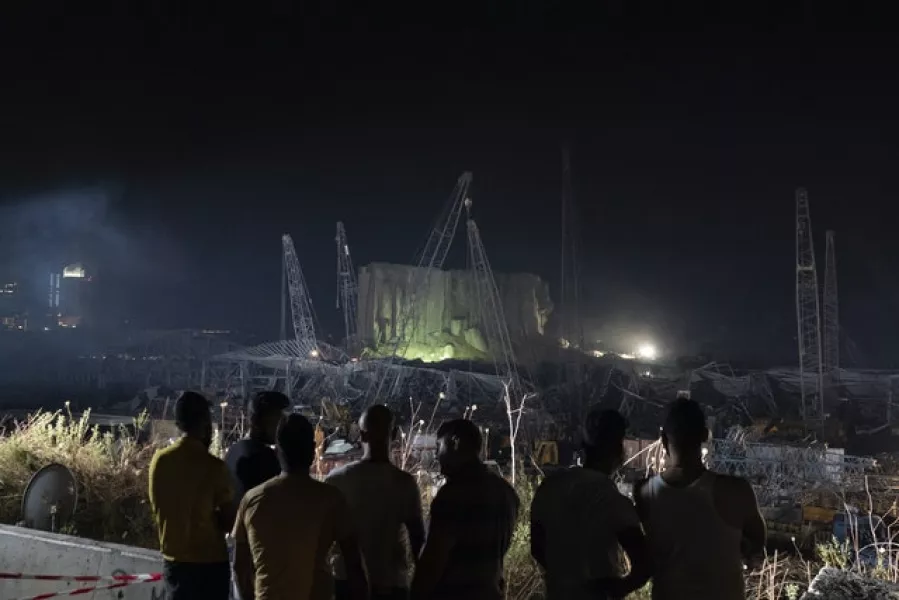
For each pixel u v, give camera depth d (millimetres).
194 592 5582
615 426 4918
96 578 6887
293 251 98062
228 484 5719
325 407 35125
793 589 8500
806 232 71562
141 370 68250
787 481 23281
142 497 11109
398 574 5281
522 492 10398
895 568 8773
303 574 4629
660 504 4633
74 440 12242
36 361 75250
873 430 46469
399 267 102188
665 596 4562
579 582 4648
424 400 54625
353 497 5215
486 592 4574
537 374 77125
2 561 7785
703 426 4711
